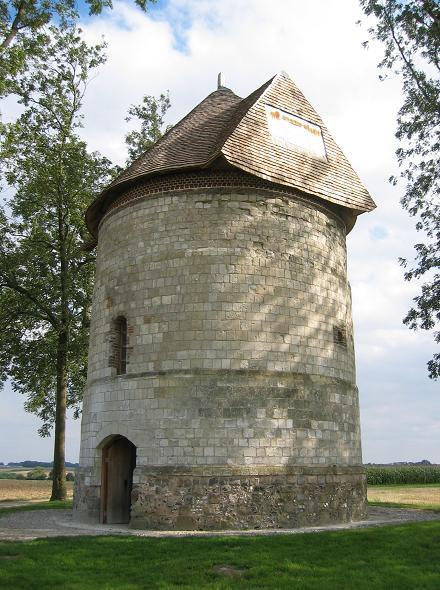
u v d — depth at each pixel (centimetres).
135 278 1756
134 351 1697
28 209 3011
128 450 1788
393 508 2247
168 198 1759
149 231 1764
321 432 1680
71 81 3022
